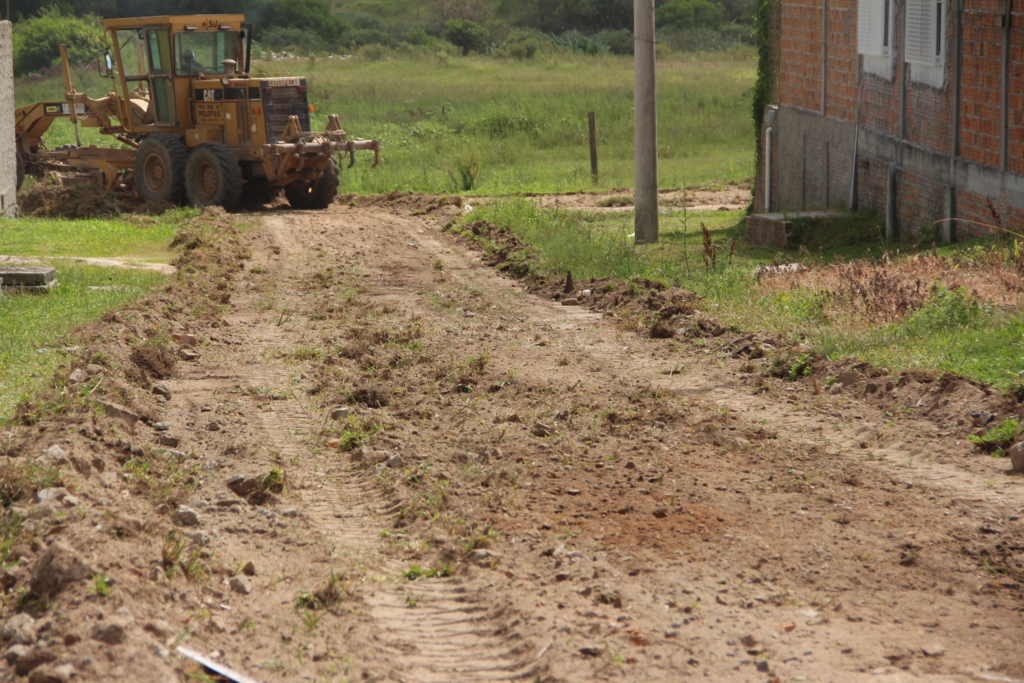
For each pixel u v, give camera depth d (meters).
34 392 13.90
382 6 172.38
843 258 26.55
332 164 39.97
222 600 8.52
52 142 59.88
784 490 11.14
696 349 17.69
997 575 9.00
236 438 13.37
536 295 23.84
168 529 9.73
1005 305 17.31
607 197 44.41
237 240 31.16
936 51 26.33
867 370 14.87
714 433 13.09
